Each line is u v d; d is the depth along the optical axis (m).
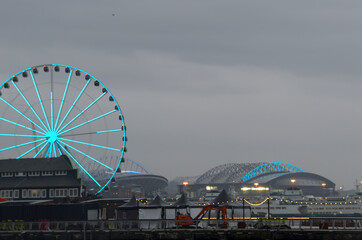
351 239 194.12
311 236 198.12
